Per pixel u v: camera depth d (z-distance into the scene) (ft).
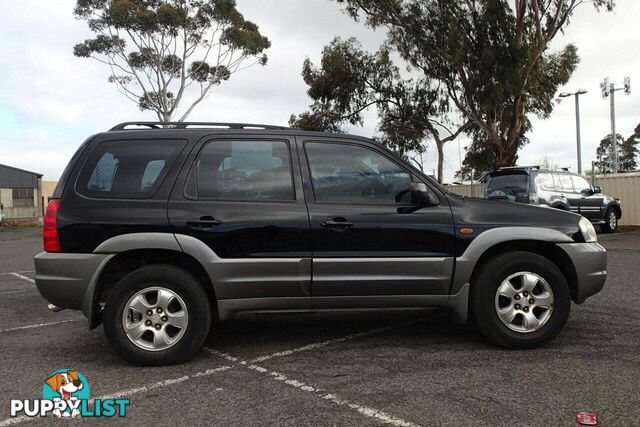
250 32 94.02
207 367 14.10
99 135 14.96
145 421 10.85
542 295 15.03
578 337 16.19
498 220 15.16
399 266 14.66
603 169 127.54
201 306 14.21
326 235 14.48
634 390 11.98
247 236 14.29
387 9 71.15
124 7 84.23
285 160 15.05
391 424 10.49
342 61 86.69
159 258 14.75
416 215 14.84
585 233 15.49
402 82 88.02
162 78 93.09
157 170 14.64
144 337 14.19
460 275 14.84
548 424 10.38
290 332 17.51
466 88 67.72
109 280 14.87
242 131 15.21
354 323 18.58
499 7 63.52
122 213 14.12
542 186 45.16
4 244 64.44
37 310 21.83
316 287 14.48
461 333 17.02
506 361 14.11
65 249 13.98
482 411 11.00
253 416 10.97
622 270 28.68
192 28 90.07
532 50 65.72
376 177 15.23
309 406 11.42
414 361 14.26
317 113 92.22
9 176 137.90
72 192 14.32
